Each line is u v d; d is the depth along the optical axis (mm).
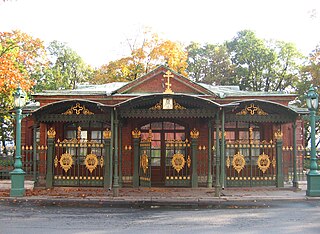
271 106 19641
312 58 40000
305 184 22016
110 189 18969
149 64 42125
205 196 17219
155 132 22656
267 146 20094
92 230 10414
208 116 18734
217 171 17375
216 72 54219
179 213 13211
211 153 21688
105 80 44438
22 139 29297
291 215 12820
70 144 20109
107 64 46688
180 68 42438
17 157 17594
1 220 11820
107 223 11391
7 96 31297
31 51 32031
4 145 41906
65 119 19797
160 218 12250
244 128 23234
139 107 19875
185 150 20375
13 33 31203
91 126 23469
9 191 19094
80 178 19953
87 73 56438
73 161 20828
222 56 54375
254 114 19797
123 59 42875
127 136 22719
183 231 10305
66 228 10656
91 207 14570
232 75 53656
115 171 17453
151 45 42719
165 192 18547
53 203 15625
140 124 22703
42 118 19891
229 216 12625
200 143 22422
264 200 16531
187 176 19922
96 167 20984
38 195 17516
